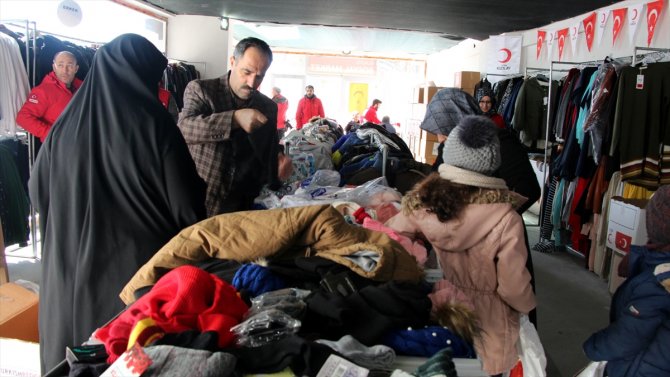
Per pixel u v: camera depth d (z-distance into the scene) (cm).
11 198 366
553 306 347
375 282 113
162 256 120
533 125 556
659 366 147
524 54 680
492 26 679
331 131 434
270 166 221
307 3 593
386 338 98
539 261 447
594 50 506
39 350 160
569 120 447
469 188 138
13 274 354
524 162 198
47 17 451
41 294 162
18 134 384
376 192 205
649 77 349
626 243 340
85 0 498
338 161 327
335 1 575
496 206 136
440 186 140
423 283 123
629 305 151
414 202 143
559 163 442
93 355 89
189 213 155
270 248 120
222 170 201
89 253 147
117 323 97
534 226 576
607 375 171
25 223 378
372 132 331
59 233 155
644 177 357
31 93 362
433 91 773
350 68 1283
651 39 412
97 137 151
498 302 139
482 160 137
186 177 155
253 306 101
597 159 393
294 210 124
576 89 426
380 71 1284
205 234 121
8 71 358
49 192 158
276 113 224
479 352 121
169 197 153
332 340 96
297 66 1279
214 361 78
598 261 405
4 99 358
